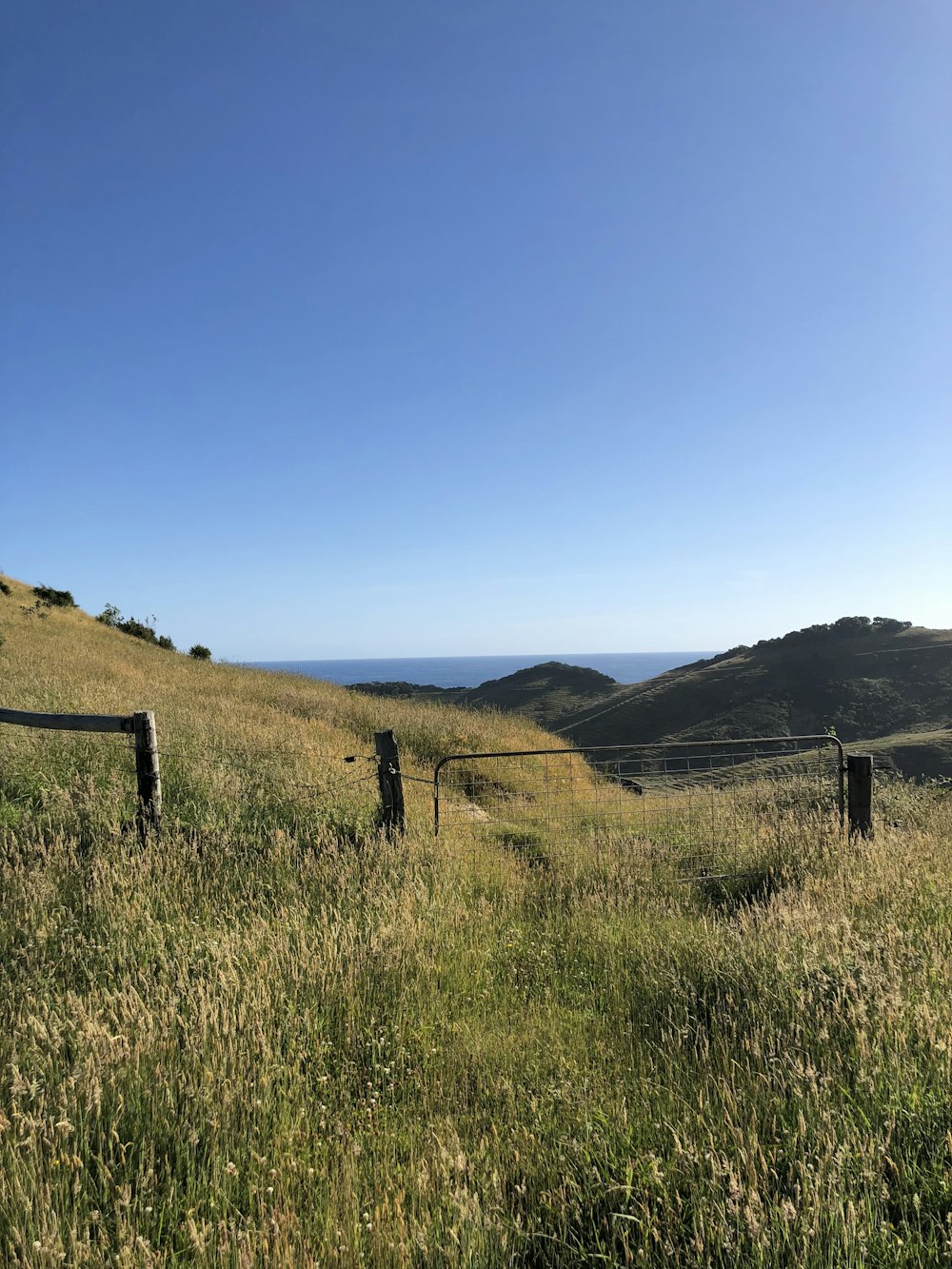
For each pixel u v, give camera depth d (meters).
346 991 3.95
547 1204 2.46
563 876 6.46
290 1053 3.42
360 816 7.21
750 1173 2.44
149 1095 2.94
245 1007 3.54
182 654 37.12
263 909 5.04
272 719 13.91
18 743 7.73
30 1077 3.09
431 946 4.63
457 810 9.55
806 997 3.79
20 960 4.14
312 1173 2.64
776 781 9.29
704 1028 3.72
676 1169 2.56
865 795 7.30
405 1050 3.61
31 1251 2.19
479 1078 3.39
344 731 14.48
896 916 5.12
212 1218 2.44
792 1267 2.14
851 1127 2.72
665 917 5.67
